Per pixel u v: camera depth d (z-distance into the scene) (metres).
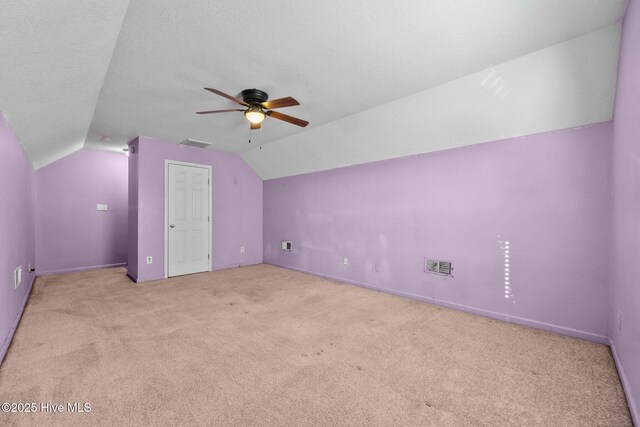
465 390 1.69
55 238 4.82
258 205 6.05
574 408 1.53
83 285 4.12
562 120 2.42
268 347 2.23
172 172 4.72
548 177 2.55
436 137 3.20
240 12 1.70
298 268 5.25
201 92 2.80
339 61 2.27
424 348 2.22
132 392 1.64
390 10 1.69
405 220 3.66
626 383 1.63
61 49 1.64
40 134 2.98
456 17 1.76
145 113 3.36
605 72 2.01
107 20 1.57
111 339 2.35
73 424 1.38
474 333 2.50
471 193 3.05
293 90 2.80
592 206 2.34
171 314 2.96
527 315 2.68
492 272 2.90
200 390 1.67
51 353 2.10
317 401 1.58
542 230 2.59
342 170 4.49
